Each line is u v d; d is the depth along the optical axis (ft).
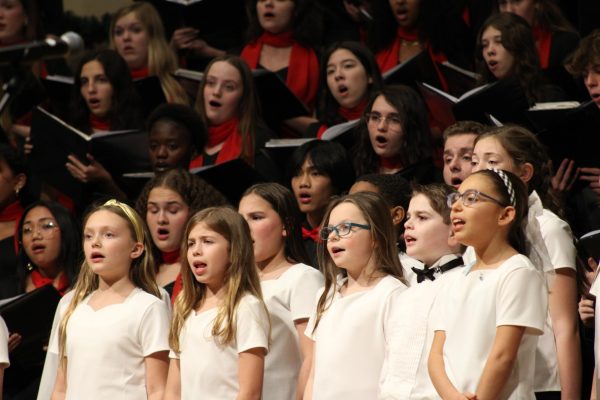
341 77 66.85
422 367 39.17
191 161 67.51
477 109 56.90
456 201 38.04
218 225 44.11
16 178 66.44
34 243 59.06
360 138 61.11
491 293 36.99
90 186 64.54
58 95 73.67
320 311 43.11
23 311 52.54
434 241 42.01
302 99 74.18
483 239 37.73
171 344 44.29
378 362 41.34
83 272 47.47
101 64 71.15
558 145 53.67
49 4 82.69
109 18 84.89
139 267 47.14
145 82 72.43
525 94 57.82
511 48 61.52
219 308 43.57
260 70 69.31
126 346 45.16
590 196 53.83
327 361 41.78
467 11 73.05
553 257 42.70
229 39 79.51
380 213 42.91
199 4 78.28
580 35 65.36
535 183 43.75
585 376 47.32
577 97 61.93
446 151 51.49
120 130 70.08
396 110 59.82
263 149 63.62
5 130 75.10
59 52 52.75
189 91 73.82
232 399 42.80
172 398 43.93
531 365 37.24
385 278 42.42
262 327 43.16
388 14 71.97
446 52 71.15
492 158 43.45
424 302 40.32
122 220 46.68
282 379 45.03
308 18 75.31
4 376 55.47
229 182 59.36
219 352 43.09
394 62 71.56
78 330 45.78
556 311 42.60
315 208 57.36
